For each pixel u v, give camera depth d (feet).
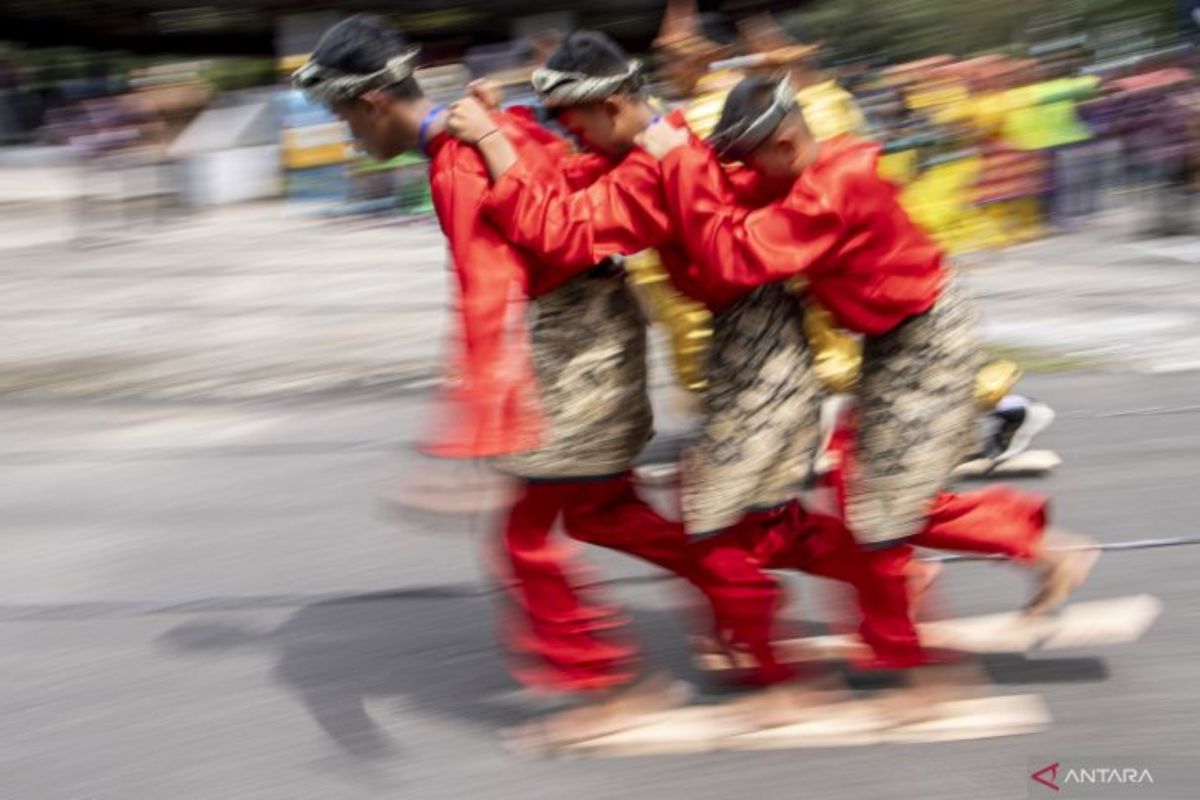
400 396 21.76
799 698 10.66
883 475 10.20
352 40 10.00
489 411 9.63
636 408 10.46
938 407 10.15
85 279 34.37
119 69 65.87
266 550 15.14
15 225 44.78
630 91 10.01
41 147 65.16
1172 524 14.73
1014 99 30.01
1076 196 36.32
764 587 10.42
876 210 9.76
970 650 11.62
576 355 10.23
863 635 10.68
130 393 22.48
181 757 10.74
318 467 18.10
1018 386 20.66
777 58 13.29
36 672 12.30
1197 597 12.85
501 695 11.60
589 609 10.78
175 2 43.50
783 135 9.56
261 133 48.42
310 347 25.62
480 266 9.75
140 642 12.87
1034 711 10.70
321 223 43.06
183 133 46.21
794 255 9.55
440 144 10.03
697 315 12.92
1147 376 21.01
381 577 14.24
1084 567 11.16
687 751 10.46
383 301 30.22
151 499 17.06
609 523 10.73
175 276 34.45
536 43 19.58
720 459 10.16
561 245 9.67
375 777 10.34
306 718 11.30
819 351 13.33
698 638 12.03
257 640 12.85
